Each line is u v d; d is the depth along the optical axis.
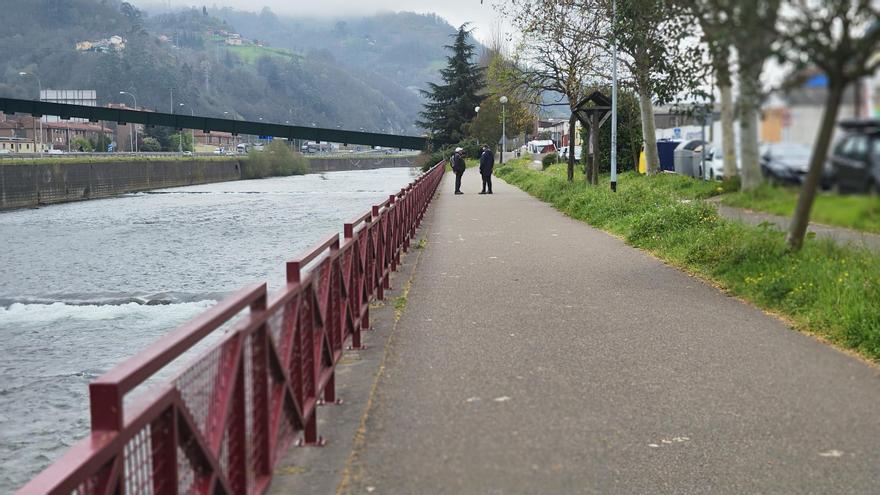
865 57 4.19
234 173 130.62
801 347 8.30
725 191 16.03
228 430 3.84
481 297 11.42
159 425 2.97
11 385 14.37
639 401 6.61
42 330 18.50
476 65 109.50
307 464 5.36
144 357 2.80
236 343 3.89
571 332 9.14
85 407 13.25
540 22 36.38
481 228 21.48
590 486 4.96
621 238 18.42
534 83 39.03
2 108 107.38
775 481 5.04
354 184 99.94
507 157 92.44
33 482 2.16
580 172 40.47
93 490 2.46
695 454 5.47
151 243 36.00
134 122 109.81
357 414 6.40
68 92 134.12
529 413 6.34
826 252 10.84
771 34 4.95
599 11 33.69
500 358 8.05
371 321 9.96
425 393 6.92
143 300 21.75
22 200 71.69
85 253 32.94
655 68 12.17
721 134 13.16
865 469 5.21
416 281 12.99
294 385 5.27
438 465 5.30
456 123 107.44
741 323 9.48
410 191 18.84
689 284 12.18
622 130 41.12
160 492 2.99
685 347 8.38
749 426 6.01
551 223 22.58
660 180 30.78
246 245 34.00
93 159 86.88
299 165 152.25
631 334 9.00
